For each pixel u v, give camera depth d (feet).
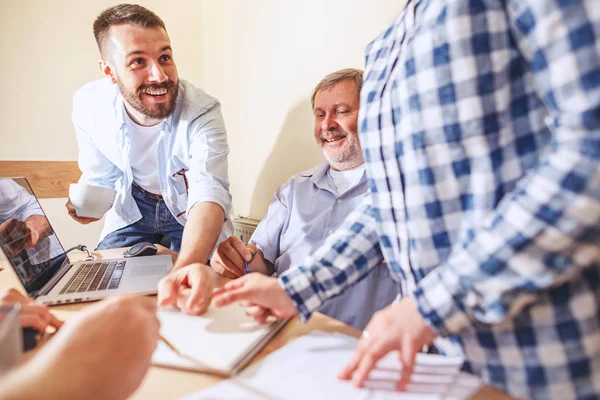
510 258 1.16
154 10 6.61
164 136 4.49
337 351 1.56
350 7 4.44
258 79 5.92
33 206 2.87
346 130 4.07
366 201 2.19
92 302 2.16
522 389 1.37
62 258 2.99
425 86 1.49
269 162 5.86
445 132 1.46
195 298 1.89
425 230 1.60
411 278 1.76
